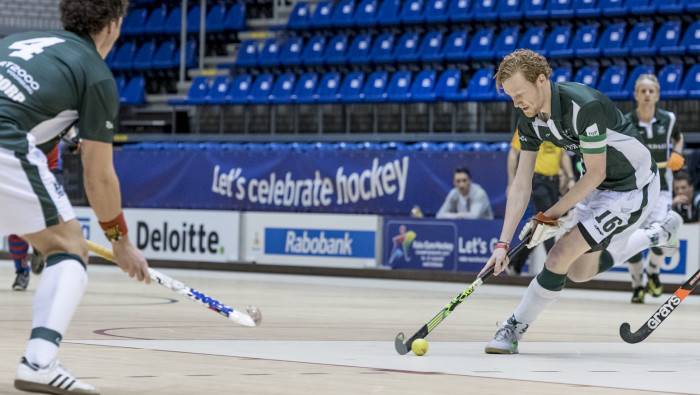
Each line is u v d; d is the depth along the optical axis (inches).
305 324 424.8
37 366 197.5
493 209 861.2
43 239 212.4
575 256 327.9
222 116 1127.6
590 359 307.6
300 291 683.4
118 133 1165.7
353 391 215.6
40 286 205.9
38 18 1320.1
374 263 889.5
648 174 335.6
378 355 301.7
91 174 217.6
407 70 1091.9
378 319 464.4
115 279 770.2
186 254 970.1
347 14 1149.7
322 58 1122.7
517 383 237.1
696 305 645.9
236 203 963.3
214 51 1254.3
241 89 1140.5
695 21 997.2
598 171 313.7
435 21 1094.4
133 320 420.2
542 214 323.3
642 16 1016.2
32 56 212.1
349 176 918.4
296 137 1064.2
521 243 324.8
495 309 553.6
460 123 1032.2
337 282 815.7
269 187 949.8
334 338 362.0
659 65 1001.5
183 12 1206.9
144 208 1000.2
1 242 1057.5
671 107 968.3
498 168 858.1
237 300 574.6
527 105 309.1
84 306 494.3
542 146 774.5
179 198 988.6
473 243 847.1
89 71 214.4
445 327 427.5
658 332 428.1
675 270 785.6
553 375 258.1
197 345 318.3
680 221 507.8
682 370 281.0
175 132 1149.1
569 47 1024.9
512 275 827.4
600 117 307.6
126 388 214.5
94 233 991.0
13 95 208.2
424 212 887.7
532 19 1055.6
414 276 866.8
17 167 205.5
